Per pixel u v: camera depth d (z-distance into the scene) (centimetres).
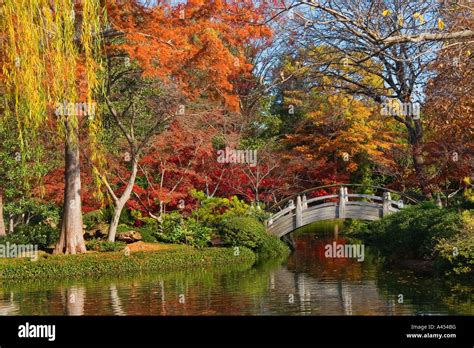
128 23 1908
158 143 2439
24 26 1313
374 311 1308
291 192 3309
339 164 3388
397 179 2944
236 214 2648
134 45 1930
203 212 2625
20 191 2388
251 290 1620
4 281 1836
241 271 2038
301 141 3306
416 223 2062
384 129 3269
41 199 2380
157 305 1425
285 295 1538
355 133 3017
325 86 2809
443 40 1188
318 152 3195
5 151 2227
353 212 2609
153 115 2444
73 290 1648
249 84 3139
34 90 1343
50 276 1905
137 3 1928
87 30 1462
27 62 1327
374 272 1908
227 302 1452
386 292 1528
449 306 1328
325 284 1700
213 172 2906
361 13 1275
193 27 1931
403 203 2742
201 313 1333
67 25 1391
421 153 2508
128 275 1959
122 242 2322
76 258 2005
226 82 2047
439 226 1847
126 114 2488
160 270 2083
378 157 2995
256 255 2416
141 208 2700
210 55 1966
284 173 3155
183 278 1872
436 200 2505
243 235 2431
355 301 1428
